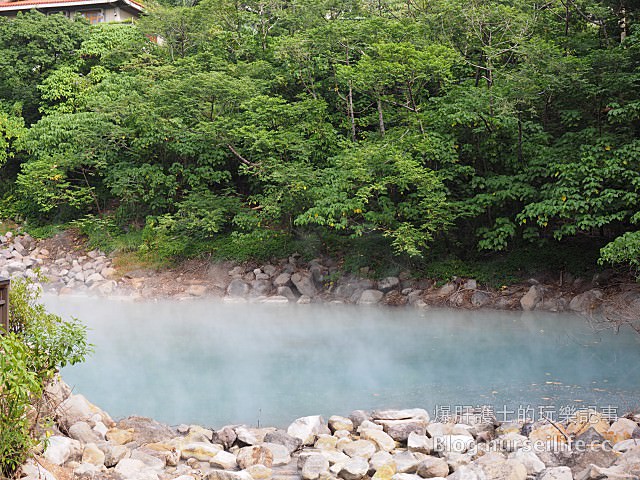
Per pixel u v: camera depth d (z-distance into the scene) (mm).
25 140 19453
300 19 17266
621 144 11148
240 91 15195
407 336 10016
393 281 13469
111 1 26922
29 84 21062
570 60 11508
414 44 13914
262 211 15086
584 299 11406
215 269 15234
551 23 14953
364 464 4449
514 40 12266
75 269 16281
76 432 4855
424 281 13359
